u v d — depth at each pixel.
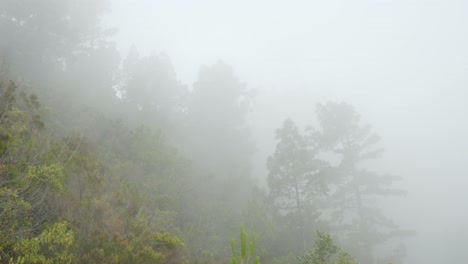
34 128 7.82
